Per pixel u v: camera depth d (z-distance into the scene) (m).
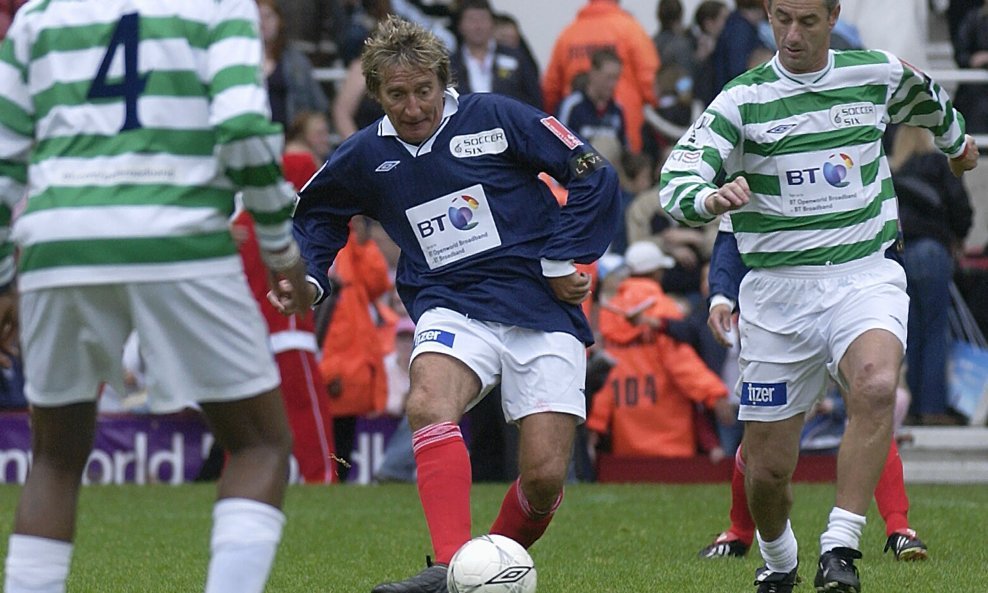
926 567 21.52
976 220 45.16
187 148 13.34
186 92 13.34
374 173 18.22
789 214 19.08
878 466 17.92
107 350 13.62
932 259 38.28
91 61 13.52
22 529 13.81
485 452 36.72
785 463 18.61
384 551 24.06
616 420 36.47
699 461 36.38
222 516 13.43
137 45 13.38
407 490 34.38
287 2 45.25
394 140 18.12
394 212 18.31
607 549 24.12
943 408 39.47
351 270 36.56
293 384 34.94
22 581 13.64
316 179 18.47
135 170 13.27
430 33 17.89
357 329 36.56
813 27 18.92
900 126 38.94
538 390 17.59
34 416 14.04
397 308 38.91
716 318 22.03
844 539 17.69
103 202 13.23
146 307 13.26
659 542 25.05
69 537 13.96
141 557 23.52
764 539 18.75
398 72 17.59
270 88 40.31
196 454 37.59
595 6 44.12
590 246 17.72
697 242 39.09
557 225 18.11
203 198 13.36
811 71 19.17
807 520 28.00
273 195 13.18
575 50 44.00
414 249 18.33
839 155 19.08
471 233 18.02
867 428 17.95
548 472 17.48
